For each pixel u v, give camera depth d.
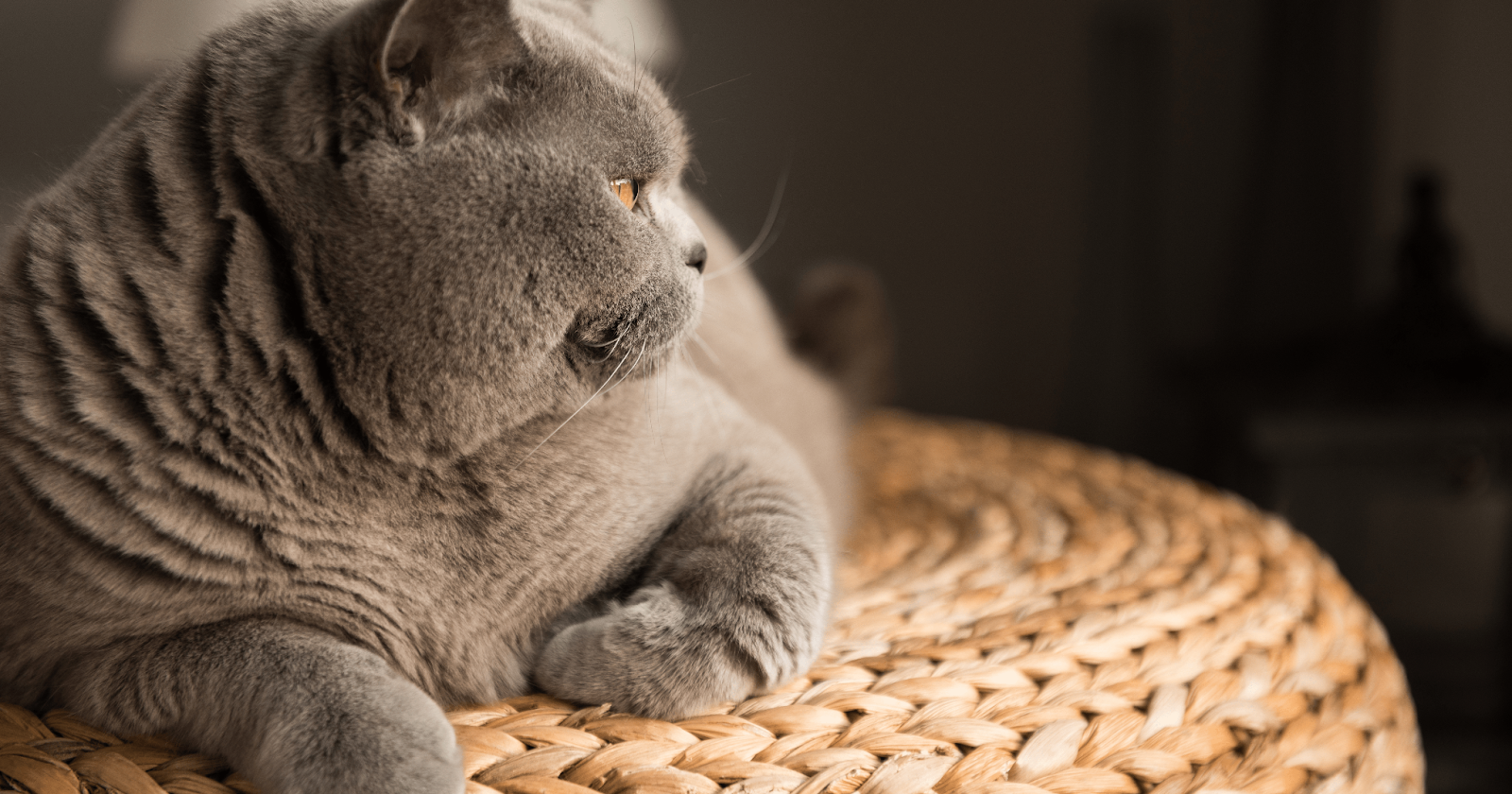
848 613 0.79
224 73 0.66
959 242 1.51
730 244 0.93
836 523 0.86
